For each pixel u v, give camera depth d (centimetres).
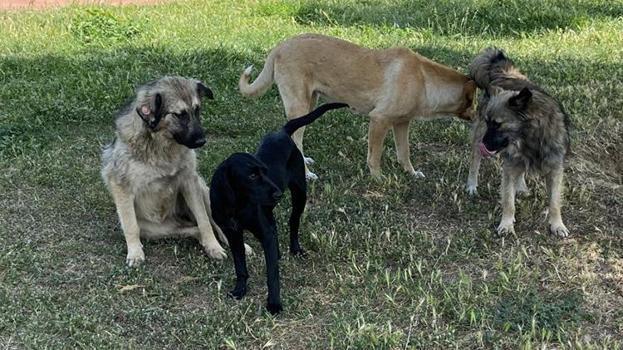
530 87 577
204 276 534
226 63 777
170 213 562
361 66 617
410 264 534
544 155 558
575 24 859
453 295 511
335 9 934
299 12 930
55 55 796
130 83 734
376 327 493
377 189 610
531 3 911
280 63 630
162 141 538
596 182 616
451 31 860
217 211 505
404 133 626
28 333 495
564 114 568
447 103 620
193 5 993
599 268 538
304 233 563
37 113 693
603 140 657
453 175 628
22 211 586
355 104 625
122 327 502
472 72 616
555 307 505
